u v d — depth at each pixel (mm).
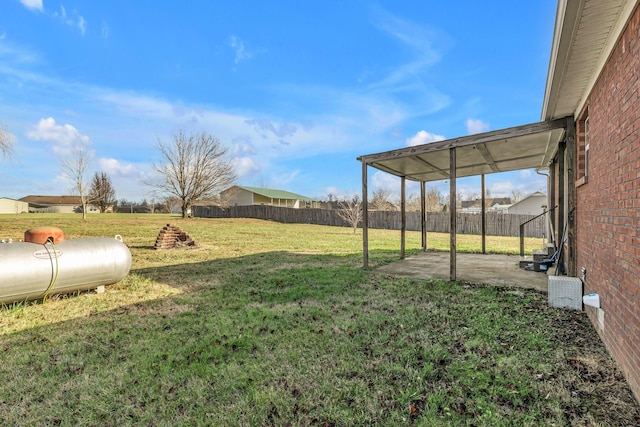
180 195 27516
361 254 10133
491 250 10836
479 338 3312
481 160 7527
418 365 2812
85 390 2531
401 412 2189
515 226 18312
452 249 5945
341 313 4230
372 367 2795
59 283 4789
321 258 9297
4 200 45062
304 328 3730
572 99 4281
